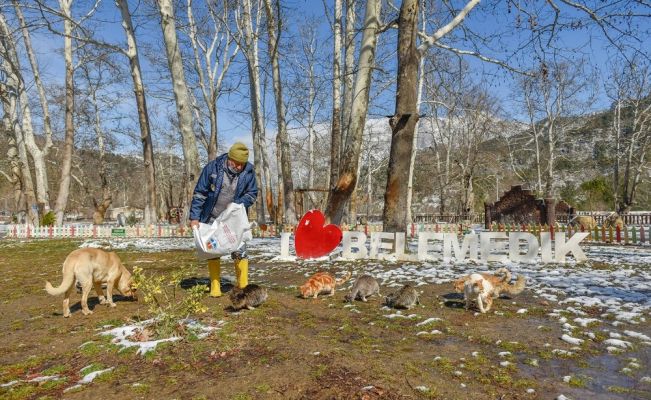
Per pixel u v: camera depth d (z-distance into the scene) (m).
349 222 30.38
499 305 6.34
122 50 21.66
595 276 8.70
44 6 17.30
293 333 4.83
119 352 4.19
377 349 4.29
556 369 3.82
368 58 12.48
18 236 24.03
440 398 3.19
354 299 6.66
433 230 24.44
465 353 4.22
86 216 66.56
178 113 15.37
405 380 3.49
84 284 5.92
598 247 17.03
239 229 6.75
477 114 37.69
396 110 11.70
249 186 6.99
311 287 6.79
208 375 3.62
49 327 5.36
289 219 25.02
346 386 3.35
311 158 38.72
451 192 55.16
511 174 56.94
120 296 7.18
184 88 15.18
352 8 17.56
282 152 25.00
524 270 9.60
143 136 24.39
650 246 17.28
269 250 15.00
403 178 11.70
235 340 4.49
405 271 9.49
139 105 23.83
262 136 31.31
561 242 11.10
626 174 38.03
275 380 3.48
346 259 11.70
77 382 3.57
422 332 4.91
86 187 44.31
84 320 5.62
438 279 8.42
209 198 6.82
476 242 11.37
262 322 5.28
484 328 5.12
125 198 74.69
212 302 6.46
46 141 27.89
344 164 12.84
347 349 4.25
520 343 4.54
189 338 4.49
